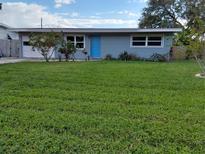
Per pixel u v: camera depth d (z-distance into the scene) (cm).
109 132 432
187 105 609
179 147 377
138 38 2294
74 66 1498
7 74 1095
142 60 2188
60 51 2047
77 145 381
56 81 935
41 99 657
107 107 584
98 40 2358
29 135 416
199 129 446
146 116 523
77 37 2367
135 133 427
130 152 362
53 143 387
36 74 1109
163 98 678
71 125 461
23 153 358
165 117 516
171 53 2327
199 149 371
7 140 396
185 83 912
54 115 520
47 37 1908
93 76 1064
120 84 883
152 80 975
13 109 563
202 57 1453
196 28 1190
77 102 631
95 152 362
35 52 2441
